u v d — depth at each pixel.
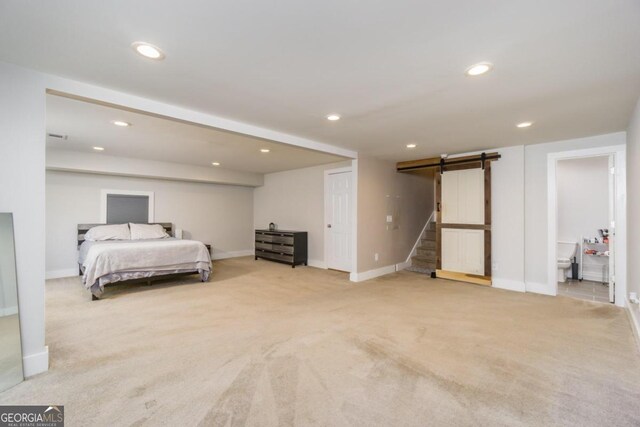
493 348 2.47
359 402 1.77
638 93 2.42
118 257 4.14
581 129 3.47
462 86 2.31
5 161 1.97
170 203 6.70
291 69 2.06
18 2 1.38
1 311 1.92
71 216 5.45
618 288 3.64
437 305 3.64
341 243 5.96
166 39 1.71
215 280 5.04
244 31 1.62
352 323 3.03
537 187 4.25
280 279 5.12
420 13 1.46
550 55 1.85
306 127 3.41
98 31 1.63
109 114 3.11
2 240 1.94
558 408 1.72
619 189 3.62
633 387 1.92
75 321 3.08
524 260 4.35
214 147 4.66
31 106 2.06
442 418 1.64
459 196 4.96
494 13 1.46
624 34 1.62
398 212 5.89
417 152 4.84
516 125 3.31
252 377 2.03
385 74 2.12
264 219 7.86
